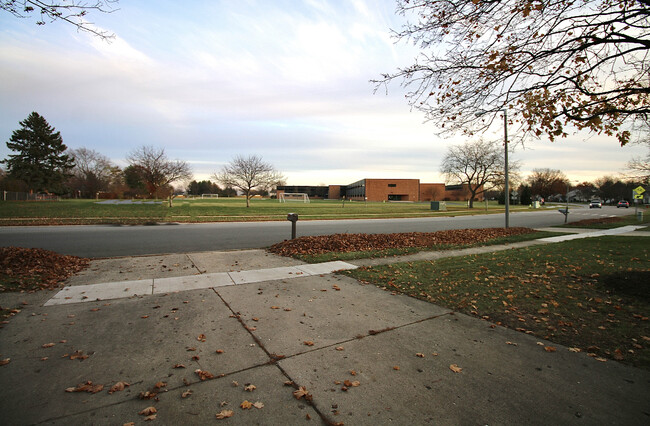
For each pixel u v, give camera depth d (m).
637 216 26.23
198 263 8.03
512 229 17.67
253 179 37.22
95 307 4.88
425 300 5.54
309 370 3.27
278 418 2.56
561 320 4.63
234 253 9.52
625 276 6.26
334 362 3.43
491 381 3.12
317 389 2.95
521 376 3.21
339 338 4.02
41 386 2.88
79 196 81.31
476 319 4.70
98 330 4.07
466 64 5.26
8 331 3.97
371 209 39.28
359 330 4.27
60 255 7.87
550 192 105.38
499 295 5.77
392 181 99.56
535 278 6.84
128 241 11.50
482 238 14.12
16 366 3.19
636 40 4.49
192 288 5.97
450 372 3.27
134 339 3.85
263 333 4.11
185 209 30.47
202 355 3.51
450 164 54.28
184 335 3.99
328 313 4.87
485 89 5.39
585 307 5.10
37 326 4.14
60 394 2.77
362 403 2.76
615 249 10.51
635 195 28.44
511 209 48.75
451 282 6.62
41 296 5.29
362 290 6.09
